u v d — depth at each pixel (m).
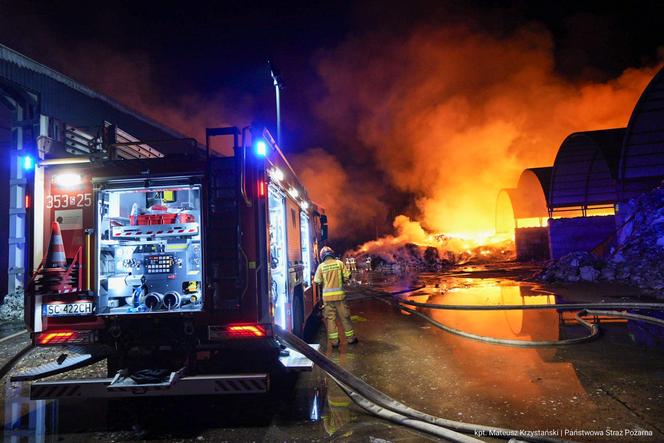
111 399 4.30
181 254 3.87
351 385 3.72
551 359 5.06
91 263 3.80
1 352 6.55
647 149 14.47
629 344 5.66
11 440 3.37
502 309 8.79
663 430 3.10
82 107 11.33
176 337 3.78
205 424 3.60
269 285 3.81
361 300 11.88
